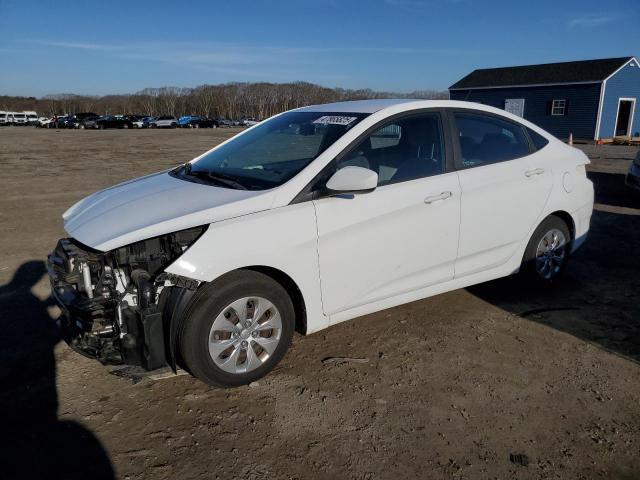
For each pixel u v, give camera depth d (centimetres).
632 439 293
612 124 3250
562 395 334
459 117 426
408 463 273
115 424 303
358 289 369
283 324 344
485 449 284
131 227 315
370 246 365
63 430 298
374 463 273
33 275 554
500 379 352
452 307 469
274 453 280
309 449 283
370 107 405
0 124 6212
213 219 316
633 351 391
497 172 432
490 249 438
